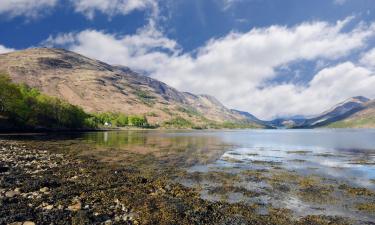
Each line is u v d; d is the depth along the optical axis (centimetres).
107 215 1830
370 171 3981
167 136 13750
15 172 3047
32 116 12681
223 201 2389
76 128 16662
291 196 2594
